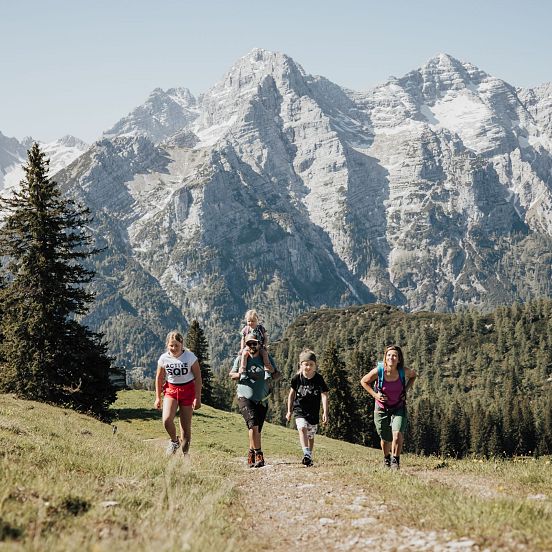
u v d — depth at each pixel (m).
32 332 38.22
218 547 6.40
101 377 41.47
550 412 132.62
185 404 13.38
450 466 14.84
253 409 14.52
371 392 13.32
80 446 14.03
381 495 9.65
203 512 7.80
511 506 7.99
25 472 8.77
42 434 15.66
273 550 7.11
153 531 6.57
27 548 5.42
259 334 14.45
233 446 35.69
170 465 10.81
